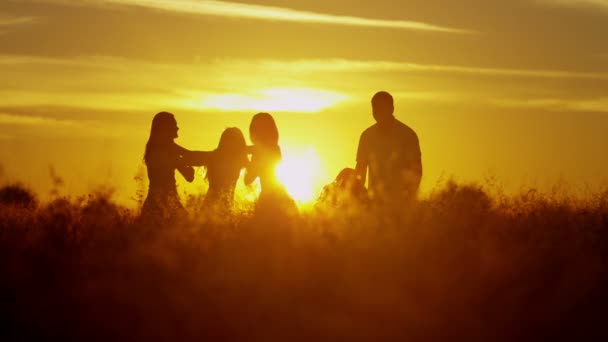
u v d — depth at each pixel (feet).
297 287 34.14
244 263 36.14
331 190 50.44
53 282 34.76
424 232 39.70
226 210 49.57
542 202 50.44
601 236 42.78
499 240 39.37
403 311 32.53
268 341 31.50
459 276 34.71
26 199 47.06
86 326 31.89
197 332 31.63
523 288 33.63
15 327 31.89
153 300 32.89
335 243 38.81
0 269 35.60
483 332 31.65
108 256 37.68
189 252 38.40
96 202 45.85
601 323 31.96
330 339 31.63
